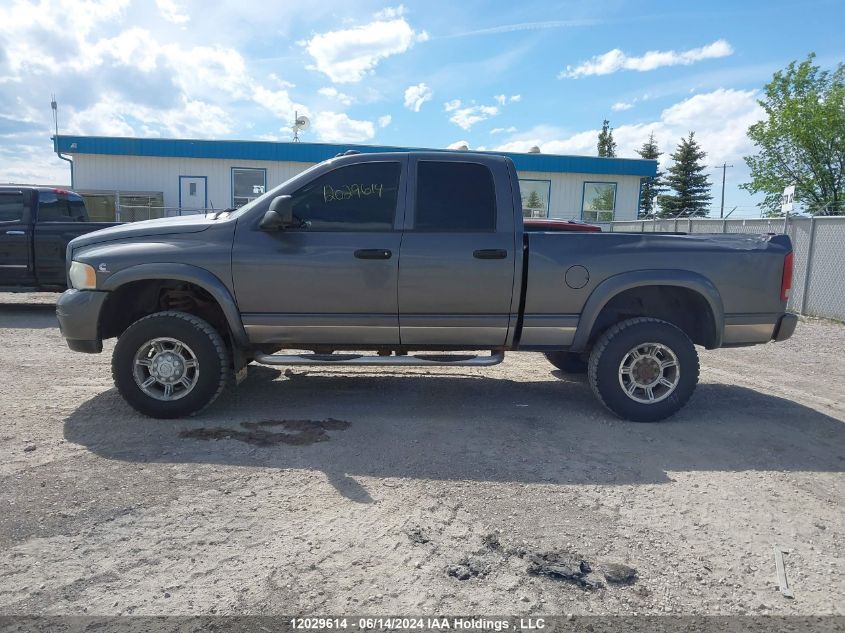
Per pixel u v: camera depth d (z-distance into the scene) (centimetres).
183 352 471
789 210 1261
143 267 460
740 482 377
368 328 477
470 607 246
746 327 492
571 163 2411
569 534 307
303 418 484
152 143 2198
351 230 470
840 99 2638
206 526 307
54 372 621
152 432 443
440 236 468
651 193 5834
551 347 492
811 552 296
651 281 474
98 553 280
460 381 619
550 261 472
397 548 290
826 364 764
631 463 403
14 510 319
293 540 296
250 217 471
